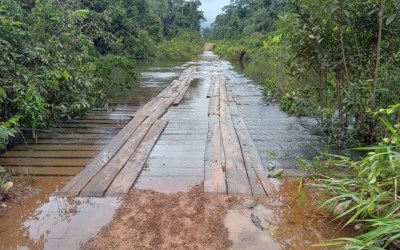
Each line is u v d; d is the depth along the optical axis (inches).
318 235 77.2
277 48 242.4
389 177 80.0
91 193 97.0
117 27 773.9
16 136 152.4
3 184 98.3
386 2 121.2
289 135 160.4
